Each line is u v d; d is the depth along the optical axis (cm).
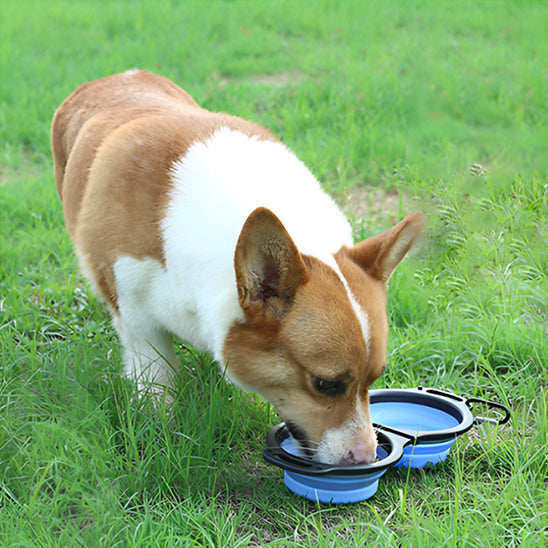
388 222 217
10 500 142
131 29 457
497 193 223
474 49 403
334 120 298
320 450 141
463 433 149
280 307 139
